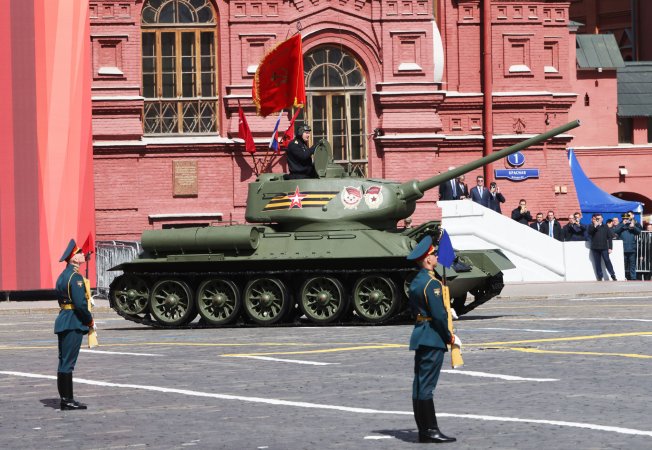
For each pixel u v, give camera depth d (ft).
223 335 96.84
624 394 60.90
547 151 175.63
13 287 143.64
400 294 100.68
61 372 61.41
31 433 54.95
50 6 144.36
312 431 53.57
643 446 48.03
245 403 61.72
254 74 154.92
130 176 154.61
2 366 79.25
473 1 173.27
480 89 173.17
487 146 171.83
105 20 154.30
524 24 174.29
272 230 105.81
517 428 52.65
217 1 156.46
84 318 61.46
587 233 157.79
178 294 106.83
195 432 54.24
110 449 50.72
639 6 259.80
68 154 145.07
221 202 156.35
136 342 92.89
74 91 145.18
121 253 136.98
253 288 104.63
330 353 81.25
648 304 117.08
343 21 158.71
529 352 78.18
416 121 159.53
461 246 156.46
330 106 159.53
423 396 50.14
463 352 78.95
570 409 57.00
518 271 156.46
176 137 156.46
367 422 55.52
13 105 143.95
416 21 159.74
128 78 154.61
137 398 64.39
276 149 153.07
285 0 157.07
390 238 102.68
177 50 156.76
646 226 168.25
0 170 144.05
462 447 48.96
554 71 176.86
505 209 173.88
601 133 204.54
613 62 207.00
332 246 102.78
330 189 107.76
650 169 204.95
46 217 144.15
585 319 100.42
